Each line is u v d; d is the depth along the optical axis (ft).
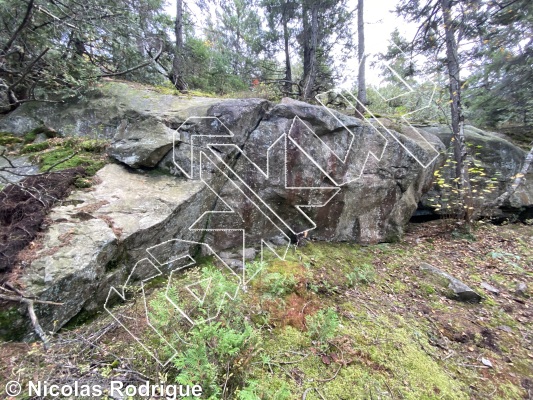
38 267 5.88
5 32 10.51
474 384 6.84
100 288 6.73
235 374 5.24
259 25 36.35
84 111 13.12
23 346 5.22
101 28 12.38
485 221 18.47
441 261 13.15
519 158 20.25
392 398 5.85
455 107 17.03
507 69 20.61
